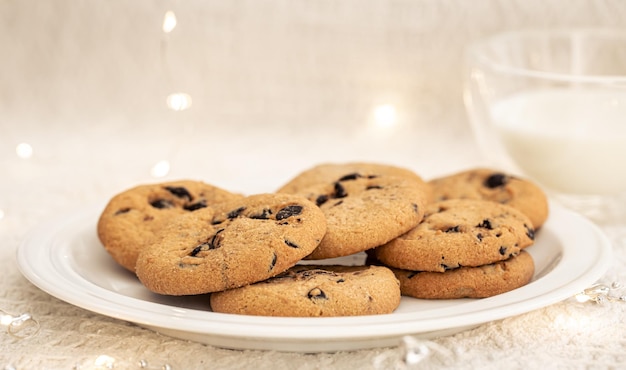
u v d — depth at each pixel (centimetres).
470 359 40
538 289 42
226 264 41
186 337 41
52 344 42
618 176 55
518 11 70
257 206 44
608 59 63
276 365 40
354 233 44
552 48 64
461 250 44
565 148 54
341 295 41
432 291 44
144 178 63
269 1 72
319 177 50
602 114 55
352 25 72
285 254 42
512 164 58
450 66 72
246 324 39
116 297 41
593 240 47
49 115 72
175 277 41
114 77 73
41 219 55
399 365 40
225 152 69
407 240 45
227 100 74
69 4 71
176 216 48
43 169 64
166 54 72
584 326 43
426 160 67
